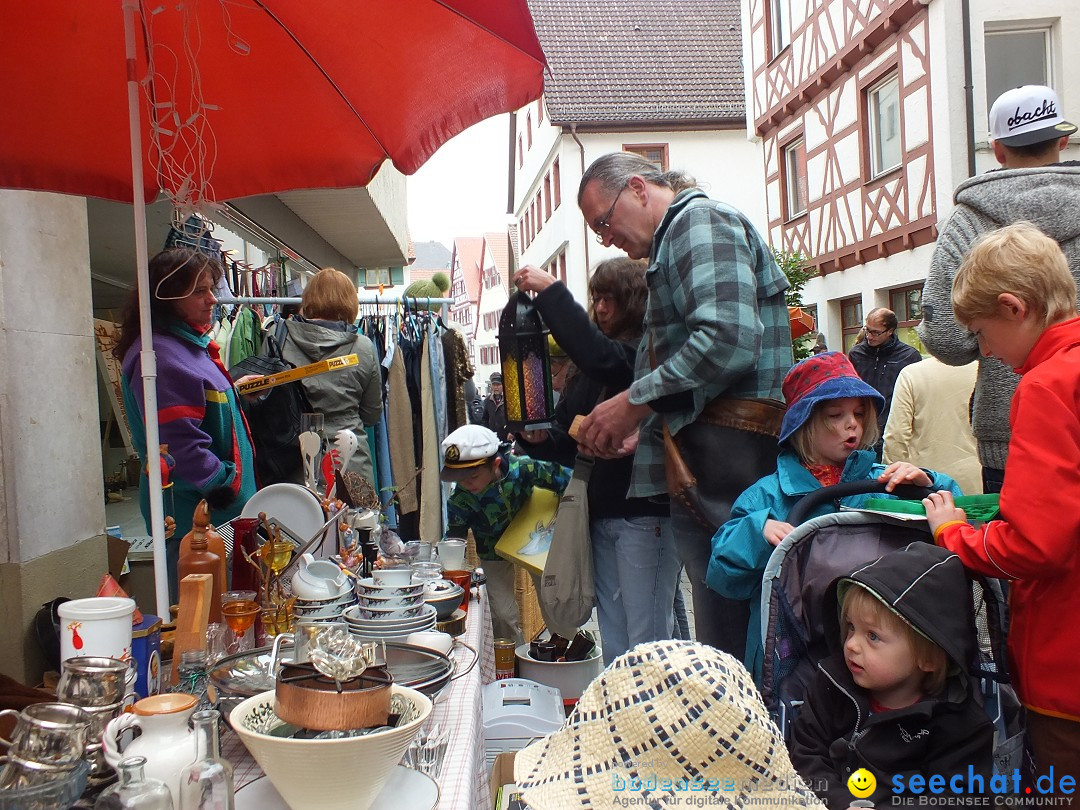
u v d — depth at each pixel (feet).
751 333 7.68
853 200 42.86
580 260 71.97
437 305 16.94
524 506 11.41
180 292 9.25
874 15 38.96
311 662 3.86
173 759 3.46
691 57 76.38
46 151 8.95
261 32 8.41
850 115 42.70
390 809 3.90
